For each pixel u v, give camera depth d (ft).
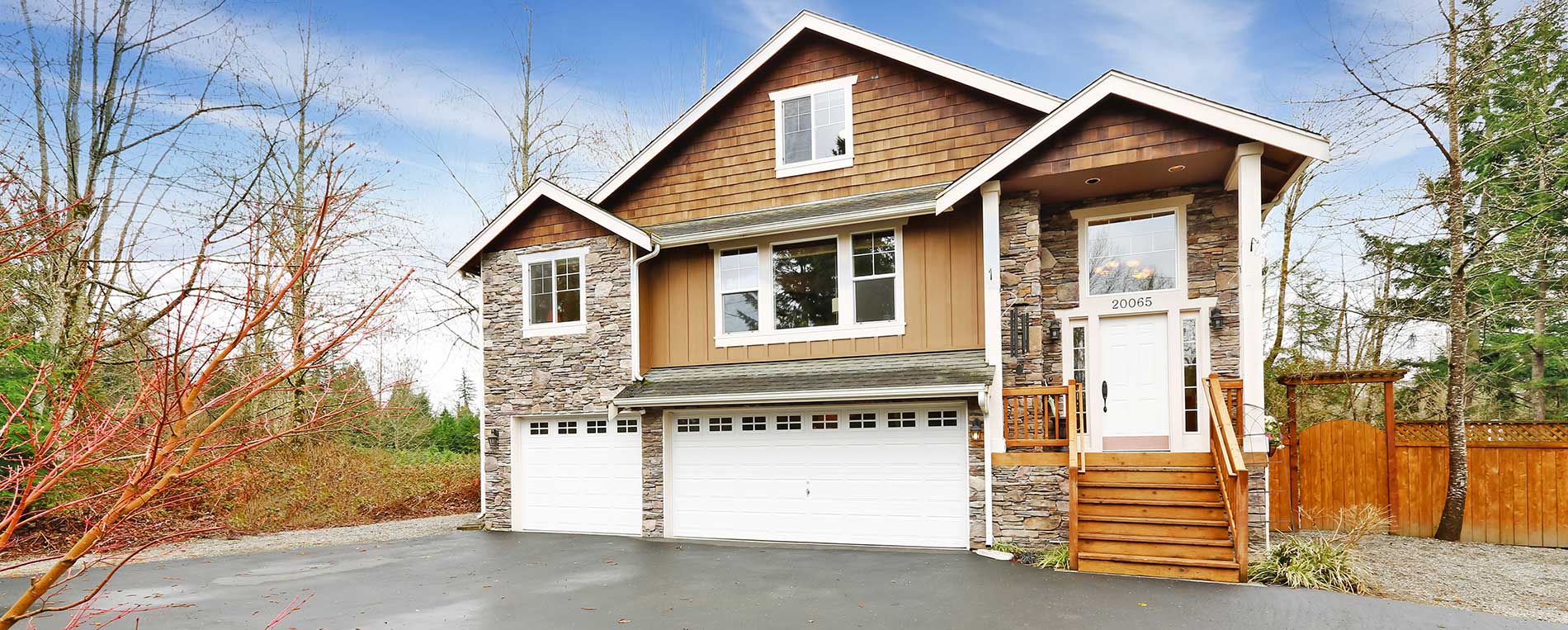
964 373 36.24
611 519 43.98
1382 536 40.09
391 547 40.68
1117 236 38.73
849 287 41.24
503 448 46.14
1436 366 59.82
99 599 29.19
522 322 46.21
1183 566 29.45
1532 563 33.86
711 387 40.42
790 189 44.98
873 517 38.86
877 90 43.78
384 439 76.18
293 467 56.44
